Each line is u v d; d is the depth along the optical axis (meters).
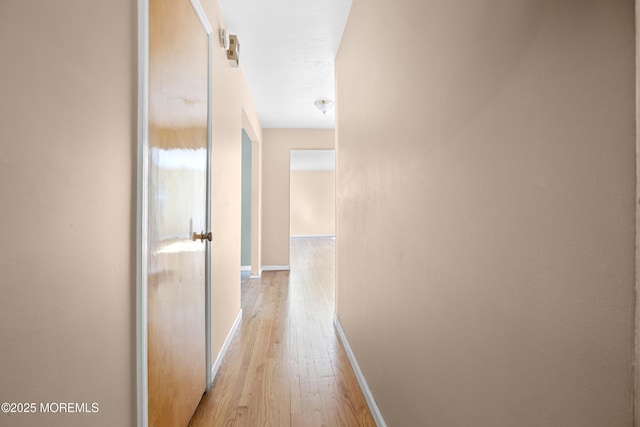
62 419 0.78
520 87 0.69
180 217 1.54
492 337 0.78
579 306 0.55
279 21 2.51
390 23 1.52
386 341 1.57
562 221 0.58
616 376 0.49
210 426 1.67
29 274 0.69
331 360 2.42
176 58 1.48
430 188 1.11
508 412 0.73
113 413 1.00
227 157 2.60
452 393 0.97
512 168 0.71
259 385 2.07
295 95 4.15
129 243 1.09
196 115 1.78
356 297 2.25
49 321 0.74
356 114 2.24
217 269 2.28
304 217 11.76
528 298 0.67
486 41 0.80
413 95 1.25
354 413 1.79
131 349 1.10
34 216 0.70
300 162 9.59
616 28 0.49
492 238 0.78
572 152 0.56
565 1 0.58
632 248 0.47
